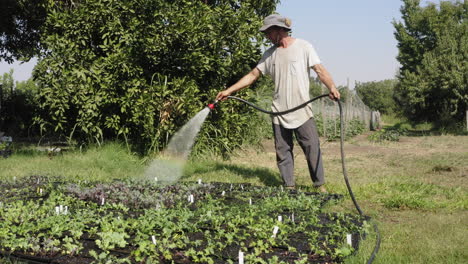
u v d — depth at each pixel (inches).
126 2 349.4
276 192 229.6
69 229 150.8
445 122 924.0
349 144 608.7
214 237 144.9
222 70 382.0
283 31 230.2
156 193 206.2
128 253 130.2
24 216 162.1
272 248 136.9
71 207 186.5
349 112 852.0
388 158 410.3
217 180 273.3
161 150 354.0
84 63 358.0
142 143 365.4
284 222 161.5
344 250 126.8
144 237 138.9
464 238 144.3
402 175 296.5
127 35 347.6
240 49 383.6
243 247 134.6
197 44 360.5
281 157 241.3
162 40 349.7
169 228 150.3
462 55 892.6
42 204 194.5
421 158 404.2
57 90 349.4
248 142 425.1
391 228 158.9
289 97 230.5
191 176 284.4
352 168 337.1
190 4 366.9
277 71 233.0
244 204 194.5
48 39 356.2
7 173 272.5
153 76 354.9
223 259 127.3
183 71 377.4
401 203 201.9
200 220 161.0
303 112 229.3
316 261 124.3
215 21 368.8
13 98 652.7
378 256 125.5
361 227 153.5
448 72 889.5
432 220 171.6
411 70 1423.5
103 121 366.0
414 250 132.6
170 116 358.0
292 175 243.4
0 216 169.2
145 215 165.2
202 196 215.0
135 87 344.8
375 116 1258.6
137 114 339.6
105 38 371.6
